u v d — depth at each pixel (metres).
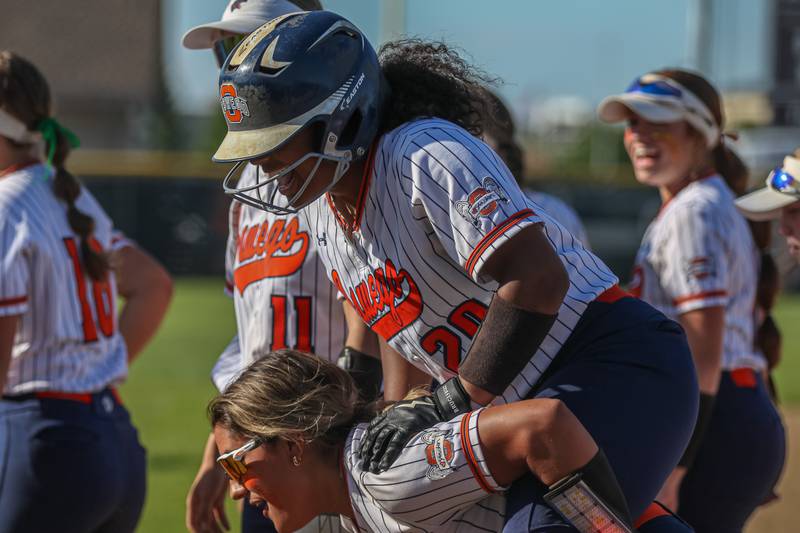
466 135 4.75
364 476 4.72
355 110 4.74
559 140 68.81
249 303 6.63
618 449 4.60
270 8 6.48
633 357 4.79
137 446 7.00
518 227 4.44
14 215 6.38
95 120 61.09
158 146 58.28
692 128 8.05
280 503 4.97
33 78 6.63
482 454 4.46
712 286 7.41
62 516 6.36
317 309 6.36
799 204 7.07
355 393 5.20
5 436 6.35
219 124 54.47
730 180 8.38
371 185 4.91
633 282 8.01
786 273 9.28
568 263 4.96
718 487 7.62
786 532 10.95
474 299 4.87
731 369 7.62
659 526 5.13
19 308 6.26
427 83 5.03
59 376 6.46
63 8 62.72
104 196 38.00
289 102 4.61
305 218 5.63
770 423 7.64
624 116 8.39
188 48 6.79
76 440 6.40
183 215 38.34
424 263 4.82
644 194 38.81
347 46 4.76
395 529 4.79
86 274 6.66
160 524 10.78
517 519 4.54
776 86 37.44
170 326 28.30
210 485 6.69
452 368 5.05
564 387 4.73
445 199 4.57
